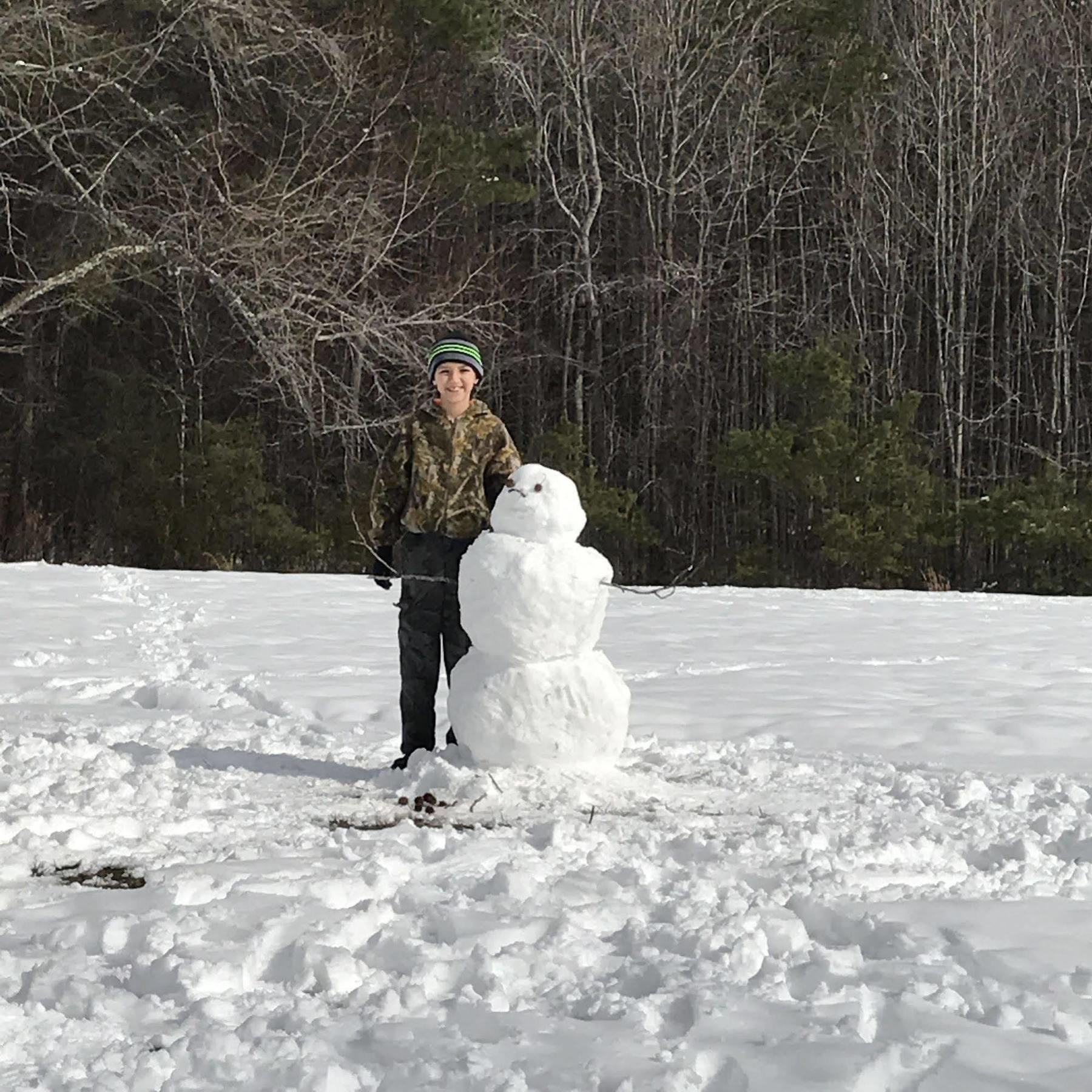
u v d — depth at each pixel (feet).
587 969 10.71
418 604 19.10
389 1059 9.14
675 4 108.37
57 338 95.61
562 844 14.69
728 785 18.22
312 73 81.25
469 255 99.91
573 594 17.21
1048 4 112.98
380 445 85.40
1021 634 37.91
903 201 110.52
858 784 18.35
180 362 92.43
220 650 32.55
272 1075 8.82
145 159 76.38
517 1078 8.57
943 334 111.34
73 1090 8.61
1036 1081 8.59
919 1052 9.00
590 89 109.50
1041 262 107.45
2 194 73.61
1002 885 13.24
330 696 25.26
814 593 52.54
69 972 10.61
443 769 17.38
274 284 68.03
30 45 67.56
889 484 83.30
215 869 13.38
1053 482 84.69
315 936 11.11
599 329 106.22
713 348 113.29
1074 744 21.70
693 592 52.26
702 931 11.19
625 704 17.74
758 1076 8.66
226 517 84.74
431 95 88.69
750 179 109.70
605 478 106.93
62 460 93.04
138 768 18.54
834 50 108.06
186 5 71.10
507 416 111.24
